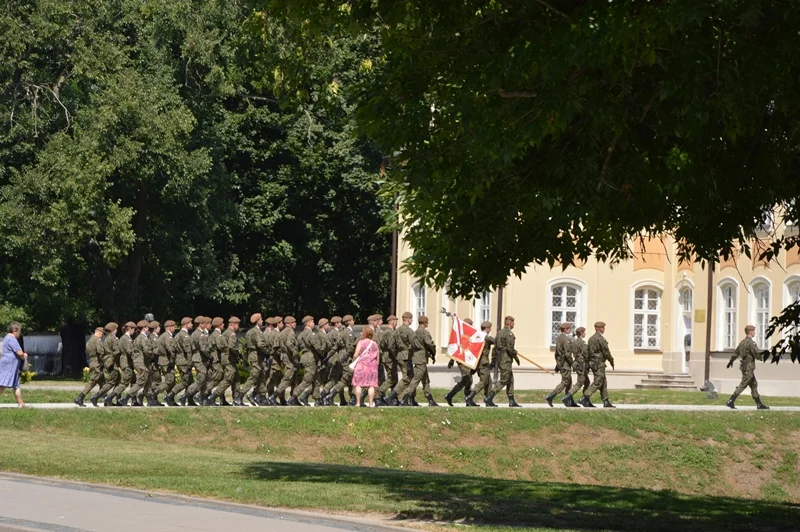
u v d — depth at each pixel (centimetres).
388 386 3488
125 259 5569
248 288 6388
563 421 3228
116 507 1600
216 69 5125
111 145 4909
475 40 1555
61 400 3675
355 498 1844
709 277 4688
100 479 1950
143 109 4912
